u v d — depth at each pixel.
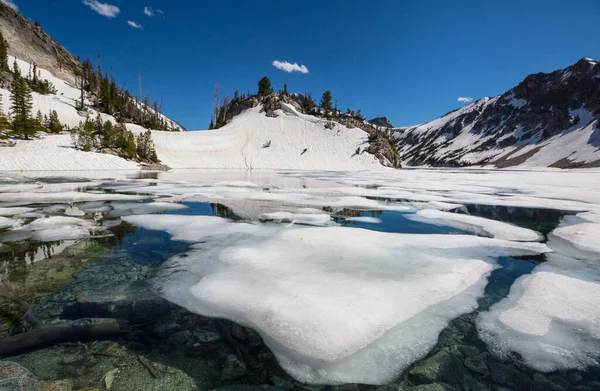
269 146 74.06
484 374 3.12
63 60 104.56
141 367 3.11
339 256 6.48
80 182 21.73
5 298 4.55
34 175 26.30
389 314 4.12
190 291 4.81
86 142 42.69
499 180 35.28
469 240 8.01
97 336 3.64
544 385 2.96
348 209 13.12
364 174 47.31
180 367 3.13
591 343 3.64
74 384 2.81
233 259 6.18
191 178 29.58
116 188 18.80
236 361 3.23
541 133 152.38
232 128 79.00
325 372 3.09
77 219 9.78
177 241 7.58
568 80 160.62
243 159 67.25
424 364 3.24
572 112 148.38
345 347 3.41
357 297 4.55
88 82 85.81
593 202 16.11
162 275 5.45
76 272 5.59
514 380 3.04
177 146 63.22
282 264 5.95
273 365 3.18
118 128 51.19
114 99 76.75
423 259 6.40
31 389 2.67
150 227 8.98
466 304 4.57
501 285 5.32
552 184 28.86
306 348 3.39
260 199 15.20
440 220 11.02
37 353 3.29
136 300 4.52
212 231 8.55
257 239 7.76
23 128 40.28
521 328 3.94
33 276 5.39
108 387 2.79
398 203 15.21
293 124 83.25
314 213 11.70
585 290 5.00
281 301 4.38
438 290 4.90
